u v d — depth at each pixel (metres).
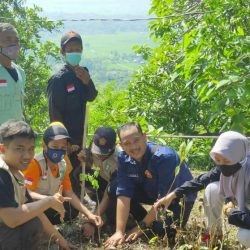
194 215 2.93
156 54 5.62
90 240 2.54
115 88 5.71
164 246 2.46
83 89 3.13
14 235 2.15
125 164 2.57
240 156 2.14
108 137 2.66
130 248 2.45
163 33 5.83
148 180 2.57
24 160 2.09
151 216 2.53
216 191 2.32
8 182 2.05
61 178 2.61
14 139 2.06
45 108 10.00
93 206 3.09
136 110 5.37
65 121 3.10
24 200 2.25
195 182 2.39
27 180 2.49
